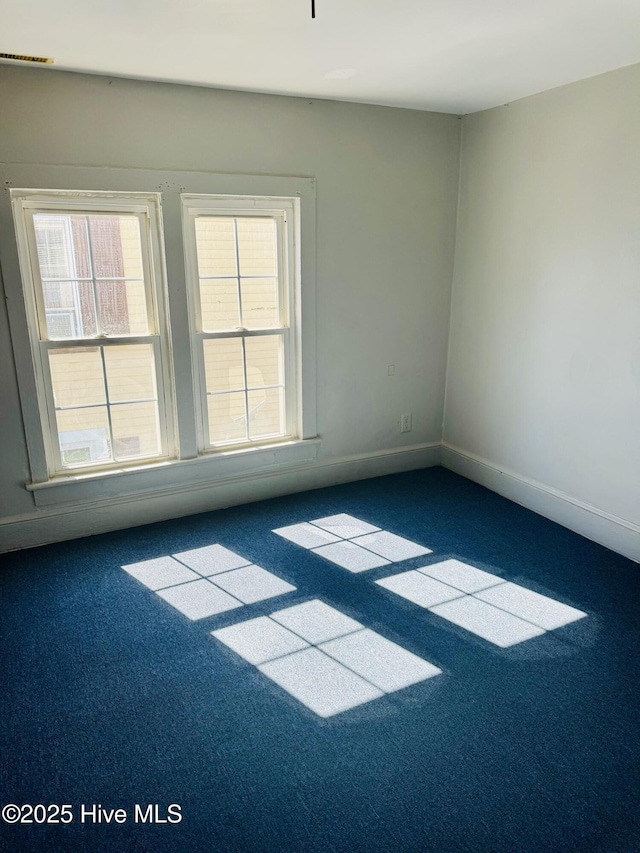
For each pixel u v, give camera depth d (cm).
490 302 373
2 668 228
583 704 211
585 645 241
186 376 333
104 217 302
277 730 200
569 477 335
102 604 268
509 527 341
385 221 368
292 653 237
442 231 390
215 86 300
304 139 331
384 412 405
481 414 394
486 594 276
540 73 282
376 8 200
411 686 219
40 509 316
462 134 377
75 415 318
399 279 384
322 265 355
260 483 374
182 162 305
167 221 308
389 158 359
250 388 360
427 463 435
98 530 332
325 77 285
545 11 204
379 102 339
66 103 275
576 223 308
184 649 239
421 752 191
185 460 344
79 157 283
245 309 347
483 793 177
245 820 168
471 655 236
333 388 381
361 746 193
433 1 194
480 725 202
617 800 174
